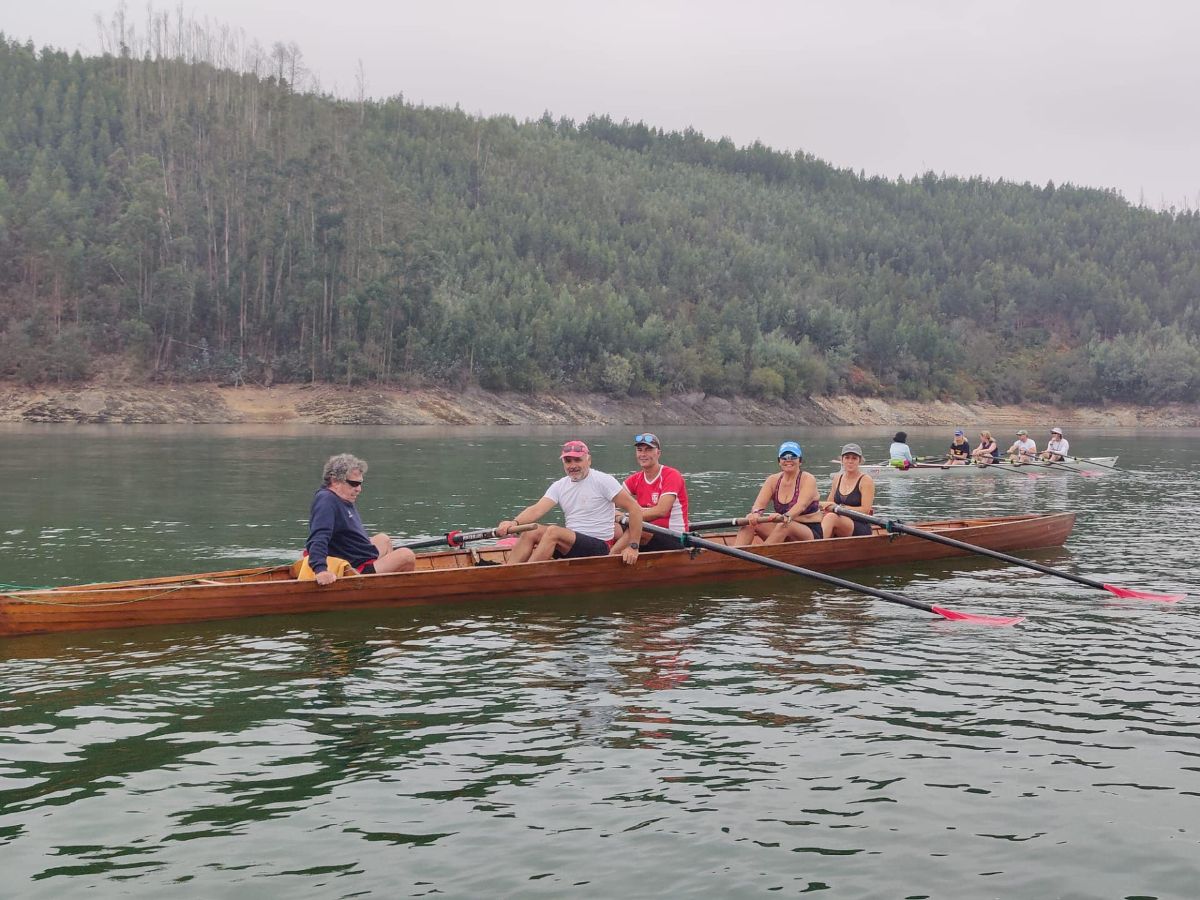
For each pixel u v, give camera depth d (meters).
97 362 81.38
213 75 132.25
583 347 104.75
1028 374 141.50
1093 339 153.25
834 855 5.08
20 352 76.69
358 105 156.00
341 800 5.71
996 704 7.48
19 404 73.31
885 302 148.25
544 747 6.55
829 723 7.03
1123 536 17.28
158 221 90.81
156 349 83.75
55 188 99.56
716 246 157.12
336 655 8.75
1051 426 125.00
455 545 11.80
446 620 10.08
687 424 99.75
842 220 199.50
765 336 126.81
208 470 29.06
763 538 13.55
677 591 11.77
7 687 7.77
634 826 5.39
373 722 7.04
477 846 5.16
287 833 5.30
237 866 4.94
